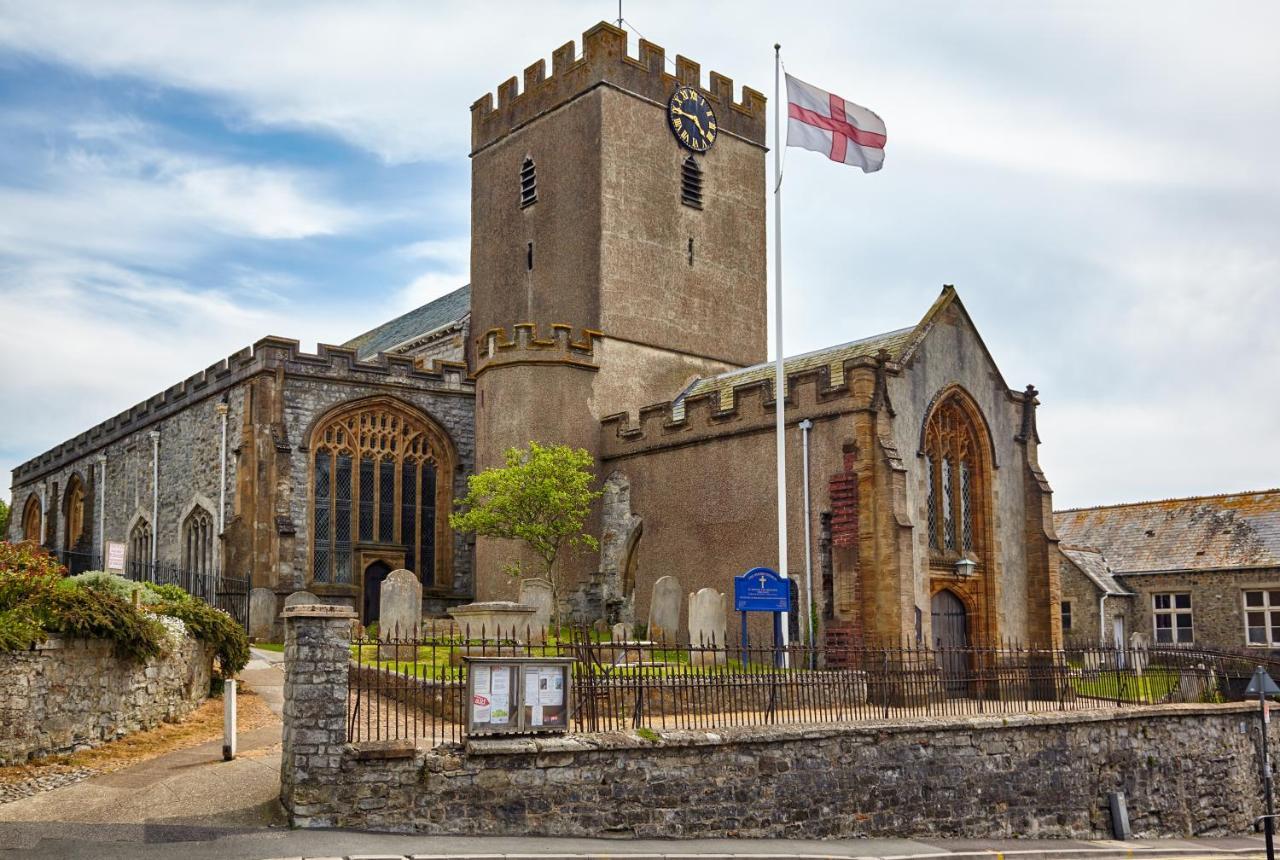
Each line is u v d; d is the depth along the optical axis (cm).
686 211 4681
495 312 4841
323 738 1742
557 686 1917
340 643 1778
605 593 3994
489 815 1823
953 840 2275
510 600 3925
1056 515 5694
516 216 4791
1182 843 2638
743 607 2994
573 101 4588
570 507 3734
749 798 2064
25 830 1611
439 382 4628
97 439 5791
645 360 4416
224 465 4403
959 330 3628
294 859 1541
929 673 2567
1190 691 3475
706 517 3684
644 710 2330
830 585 3297
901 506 3195
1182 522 5169
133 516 5275
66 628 2009
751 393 3584
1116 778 2683
